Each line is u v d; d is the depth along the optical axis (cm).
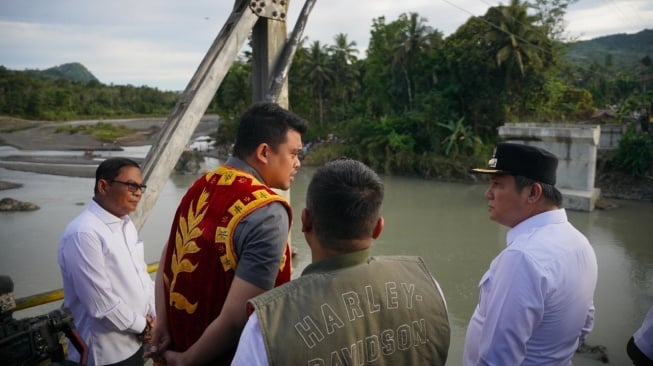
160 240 1245
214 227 140
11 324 155
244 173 151
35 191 2227
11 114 8619
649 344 187
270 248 135
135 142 6009
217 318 133
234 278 135
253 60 447
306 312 109
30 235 1398
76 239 220
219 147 4744
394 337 118
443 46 2994
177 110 376
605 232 1366
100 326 228
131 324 230
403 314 120
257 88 448
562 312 163
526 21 2644
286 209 145
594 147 1664
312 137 4228
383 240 1379
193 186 159
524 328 159
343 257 119
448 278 1023
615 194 1948
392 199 2116
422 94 2964
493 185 189
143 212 342
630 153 2008
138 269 254
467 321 766
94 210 234
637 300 841
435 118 2820
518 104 2897
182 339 149
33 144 5347
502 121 2825
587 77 5391
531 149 178
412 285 126
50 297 249
